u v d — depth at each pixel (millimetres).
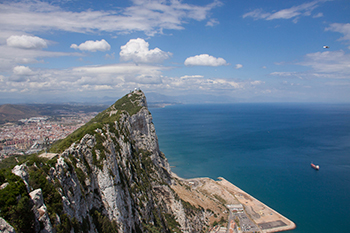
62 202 40344
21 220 30625
